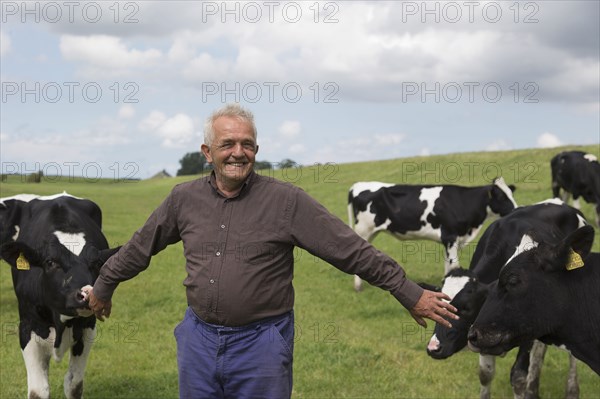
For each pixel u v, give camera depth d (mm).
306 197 3889
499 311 5125
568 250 4965
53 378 8055
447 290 6367
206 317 3889
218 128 3838
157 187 48531
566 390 7488
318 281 14281
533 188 24734
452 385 7902
